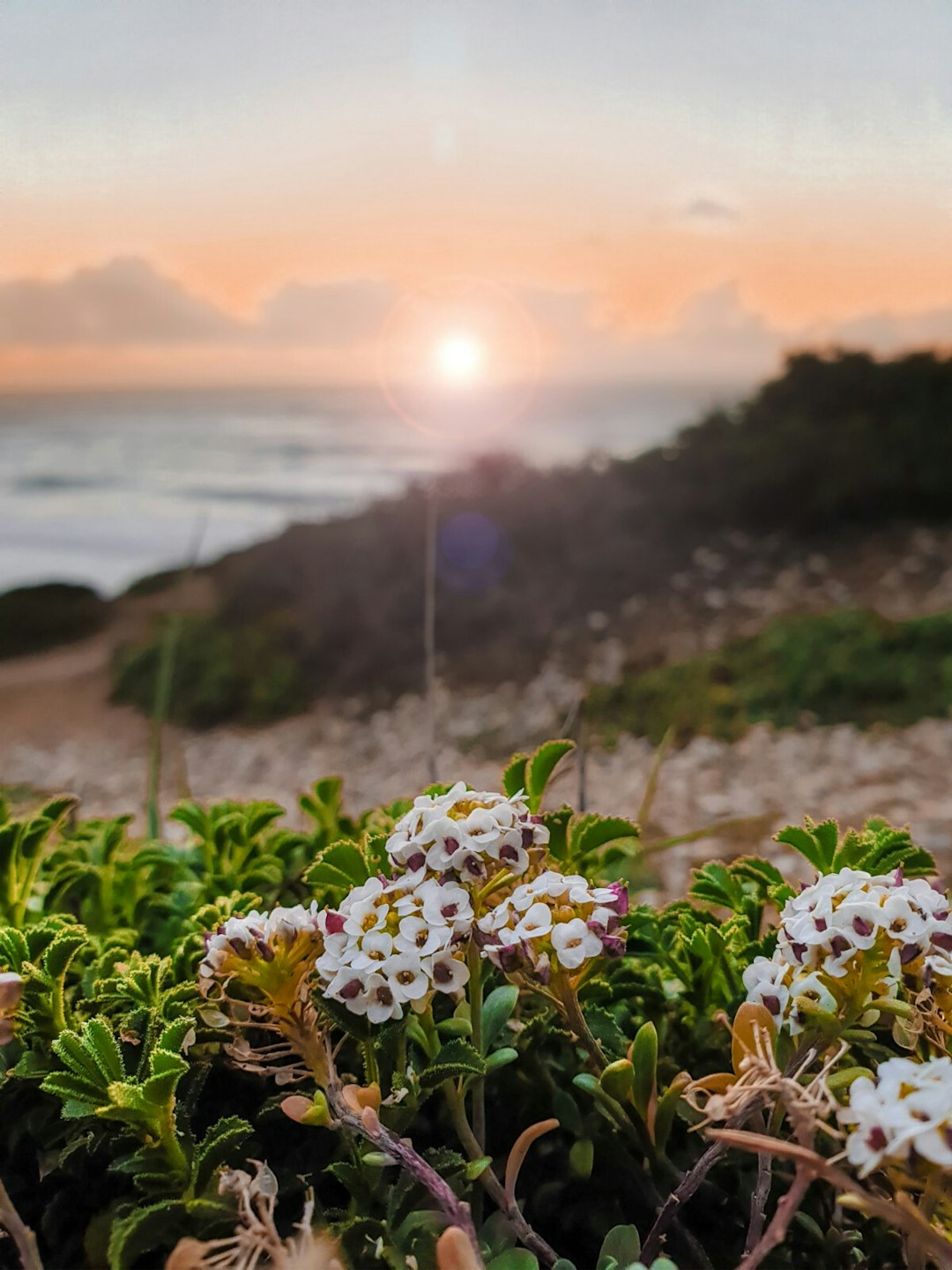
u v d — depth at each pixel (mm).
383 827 199
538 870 142
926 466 1551
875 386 1706
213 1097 156
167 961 152
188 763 1167
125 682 1450
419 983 125
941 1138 99
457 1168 129
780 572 1452
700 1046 167
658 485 1627
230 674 1346
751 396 1833
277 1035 154
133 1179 136
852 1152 102
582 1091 159
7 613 1908
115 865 216
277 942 128
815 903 132
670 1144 157
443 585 1427
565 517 1519
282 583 1514
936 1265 134
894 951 122
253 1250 115
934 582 1340
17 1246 118
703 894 179
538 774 168
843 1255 138
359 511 1725
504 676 1251
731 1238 147
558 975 134
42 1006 142
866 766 824
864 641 1040
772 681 1019
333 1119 123
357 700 1283
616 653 1270
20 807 452
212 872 210
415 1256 120
